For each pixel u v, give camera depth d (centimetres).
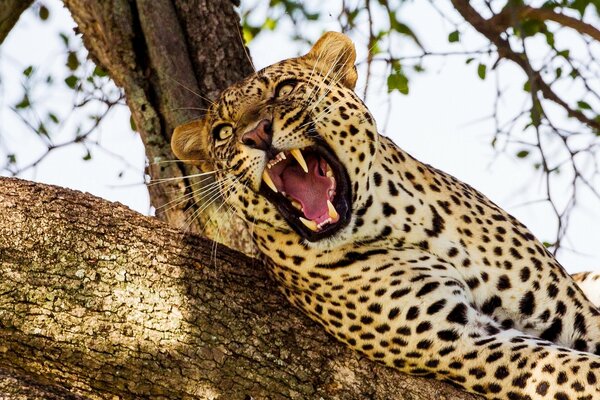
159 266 789
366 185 897
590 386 811
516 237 937
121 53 1068
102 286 761
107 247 777
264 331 802
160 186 1041
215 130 932
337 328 866
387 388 830
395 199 906
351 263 878
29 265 751
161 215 1043
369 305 868
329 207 854
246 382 773
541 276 925
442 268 889
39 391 695
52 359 738
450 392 846
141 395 749
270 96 918
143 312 764
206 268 811
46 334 737
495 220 941
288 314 827
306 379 796
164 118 1055
